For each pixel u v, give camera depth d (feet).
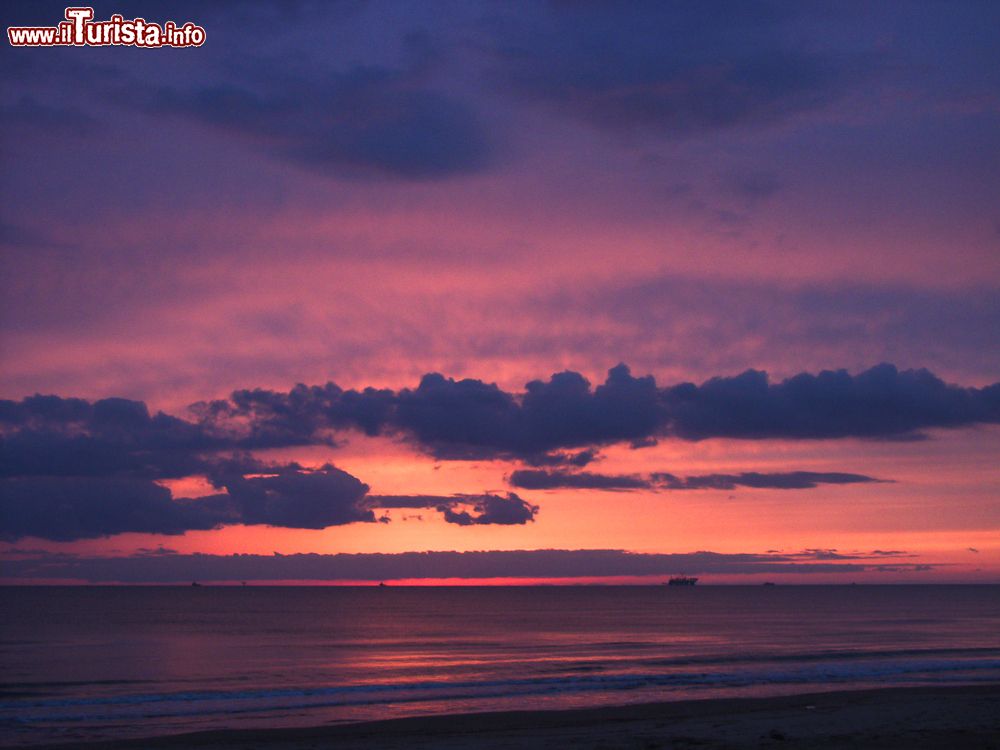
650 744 71.36
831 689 129.80
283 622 372.79
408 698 123.44
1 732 96.99
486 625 349.61
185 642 249.75
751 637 265.13
